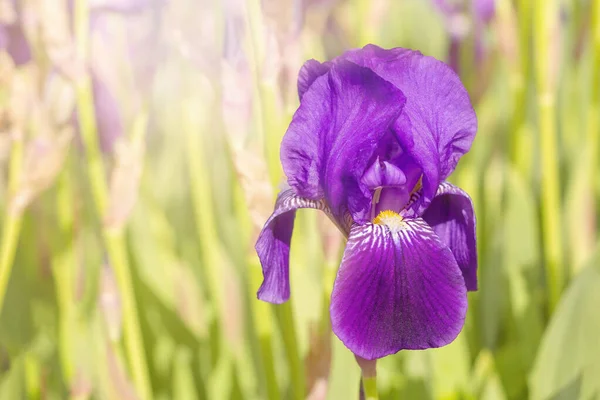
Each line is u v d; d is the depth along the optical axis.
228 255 0.91
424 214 0.66
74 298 0.82
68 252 0.82
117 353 0.73
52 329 0.94
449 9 1.15
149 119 1.13
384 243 0.61
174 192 1.13
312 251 0.87
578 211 0.87
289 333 0.72
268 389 0.73
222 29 0.70
